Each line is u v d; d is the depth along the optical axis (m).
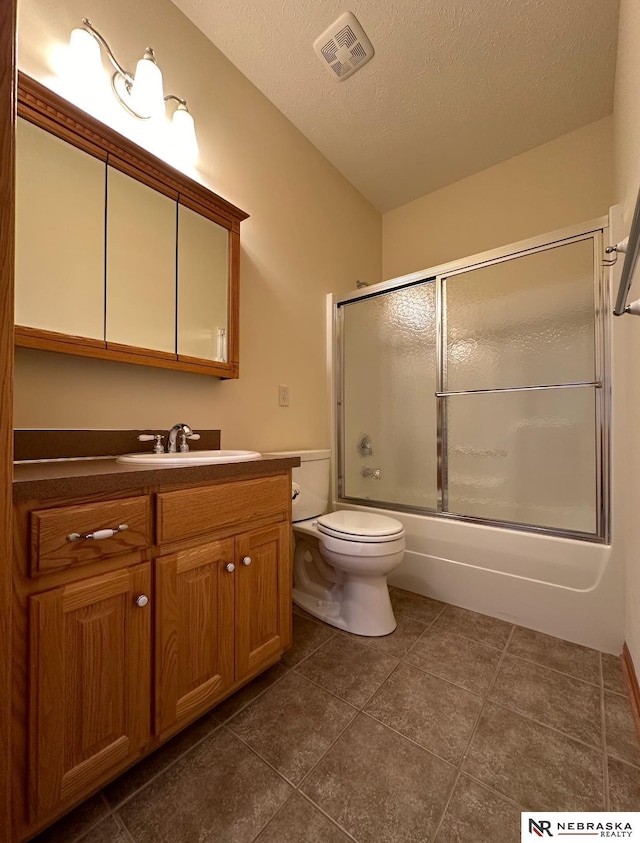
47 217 1.10
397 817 0.78
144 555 0.88
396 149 2.19
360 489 2.27
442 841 0.73
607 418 1.46
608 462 1.45
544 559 1.53
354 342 2.31
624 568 1.35
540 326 1.68
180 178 1.41
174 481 0.92
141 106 1.34
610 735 0.99
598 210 1.96
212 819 0.78
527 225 2.18
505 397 1.78
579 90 1.77
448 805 0.80
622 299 0.91
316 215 2.20
